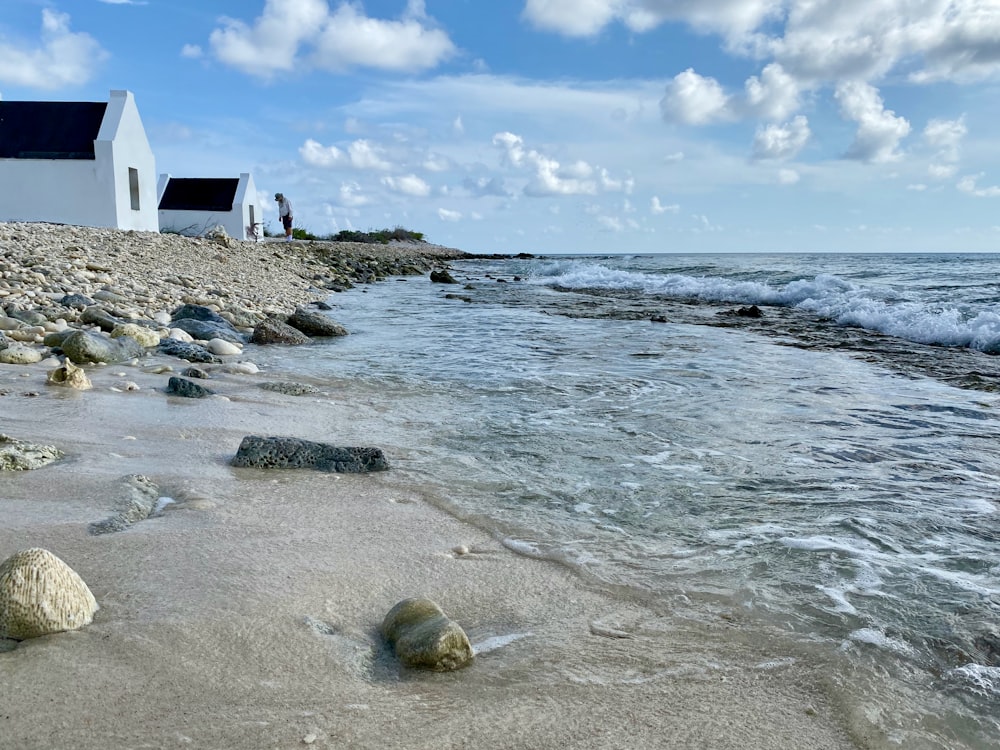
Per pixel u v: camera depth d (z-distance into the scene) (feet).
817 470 14.75
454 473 14.28
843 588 9.64
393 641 7.89
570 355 30.04
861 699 7.25
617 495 13.19
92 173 82.38
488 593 9.36
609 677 7.54
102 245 54.49
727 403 20.99
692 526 11.78
